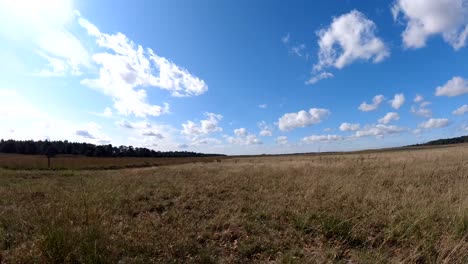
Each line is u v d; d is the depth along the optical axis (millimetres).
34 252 4301
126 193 9945
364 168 14773
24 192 10664
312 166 18125
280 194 9023
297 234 5516
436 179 10477
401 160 19188
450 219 5664
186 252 4699
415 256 4230
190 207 8227
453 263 4109
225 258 4609
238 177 14273
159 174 18562
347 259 4539
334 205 7078
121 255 4555
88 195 8641
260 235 5582
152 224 5914
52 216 5852
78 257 4242
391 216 5895
